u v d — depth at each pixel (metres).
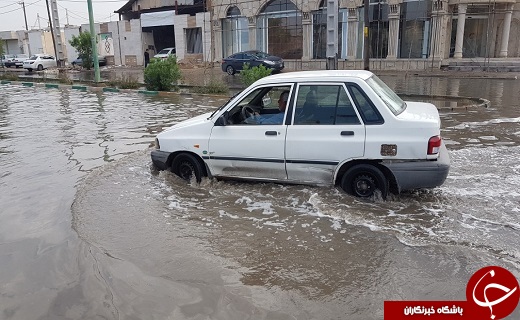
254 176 5.95
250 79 17.59
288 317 3.26
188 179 6.40
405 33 27.77
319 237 4.53
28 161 7.86
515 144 8.14
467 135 9.00
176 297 3.54
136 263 4.08
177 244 4.45
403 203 5.29
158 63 19.92
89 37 39.00
